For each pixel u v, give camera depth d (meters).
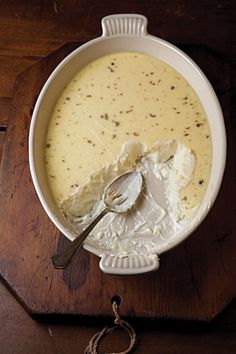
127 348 0.42
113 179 0.48
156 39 0.50
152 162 0.49
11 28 0.59
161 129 0.48
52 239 0.45
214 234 0.45
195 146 0.47
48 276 0.44
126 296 0.43
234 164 0.48
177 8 0.60
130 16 0.50
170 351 0.42
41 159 0.47
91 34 0.59
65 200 0.46
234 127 0.50
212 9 0.60
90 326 0.43
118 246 0.44
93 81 0.51
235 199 0.47
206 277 0.43
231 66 0.54
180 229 0.44
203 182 0.46
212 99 0.47
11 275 0.44
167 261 0.44
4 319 0.43
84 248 0.40
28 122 0.52
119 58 0.52
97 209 0.48
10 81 0.56
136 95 0.50
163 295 0.43
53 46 0.58
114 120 0.49
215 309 0.42
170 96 0.50
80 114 0.49
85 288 0.43
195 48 0.55
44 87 0.48
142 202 0.47
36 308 0.42
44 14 0.60
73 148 0.48
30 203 0.47
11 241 0.45
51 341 0.42
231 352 0.42
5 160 0.50
